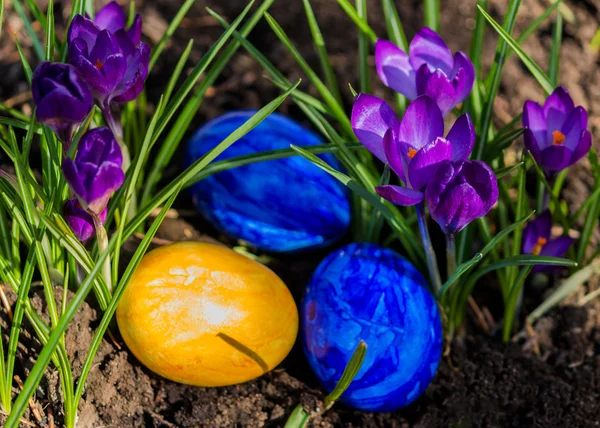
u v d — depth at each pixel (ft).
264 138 1.46
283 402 1.35
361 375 1.28
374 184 1.40
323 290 1.30
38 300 1.33
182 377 1.28
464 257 1.40
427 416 1.36
